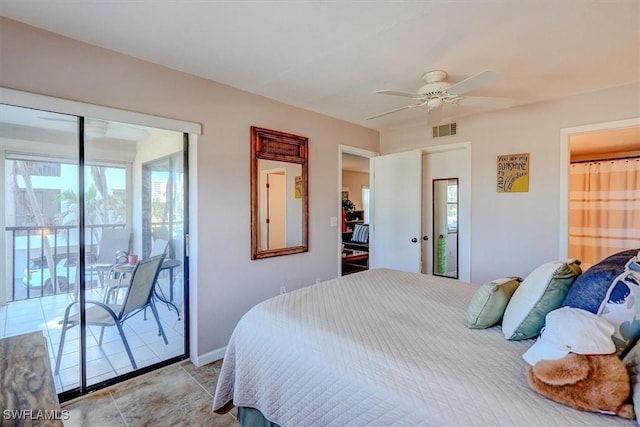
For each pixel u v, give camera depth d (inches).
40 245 81.1
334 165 150.9
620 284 42.5
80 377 86.7
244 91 115.0
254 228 118.1
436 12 69.2
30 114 77.9
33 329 80.9
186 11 68.7
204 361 104.4
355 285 92.7
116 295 93.3
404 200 158.4
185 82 99.5
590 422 34.6
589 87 111.2
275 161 125.7
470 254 142.9
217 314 108.2
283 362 59.1
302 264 137.1
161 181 100.6
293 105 131.7
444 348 52.9
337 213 152.6
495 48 84.8
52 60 76.3
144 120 90.6
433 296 82.1
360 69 97.7
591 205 187.5
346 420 47.6
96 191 88.4
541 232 125.3
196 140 102.7
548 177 123.6
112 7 67.0
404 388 43.9
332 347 55.3
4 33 70.3
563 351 39.4
